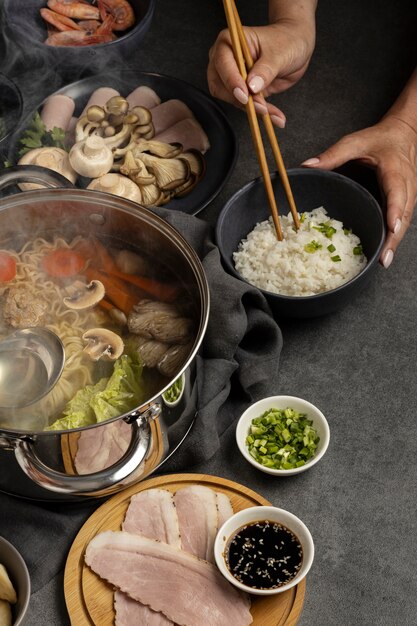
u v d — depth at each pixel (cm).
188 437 104
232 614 94
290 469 102
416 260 119
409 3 145
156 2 150
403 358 112
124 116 126
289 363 112
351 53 140
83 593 97
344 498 103
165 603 94
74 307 106
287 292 112
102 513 101
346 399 109
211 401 105
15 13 141
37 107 129
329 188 116
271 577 95
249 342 112
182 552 97
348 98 134
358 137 121
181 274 104
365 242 115
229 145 126
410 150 122
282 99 135
